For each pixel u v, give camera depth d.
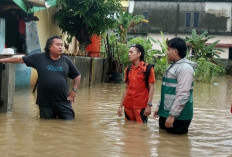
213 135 5.14
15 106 7.06
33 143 4.16
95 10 13.78
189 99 4.96
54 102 5.80
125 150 4.04
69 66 6.00
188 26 37.28
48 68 5.77
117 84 14.42
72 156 3.72
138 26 37.97
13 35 10.88
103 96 9.75
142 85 5.87
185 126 5.02
